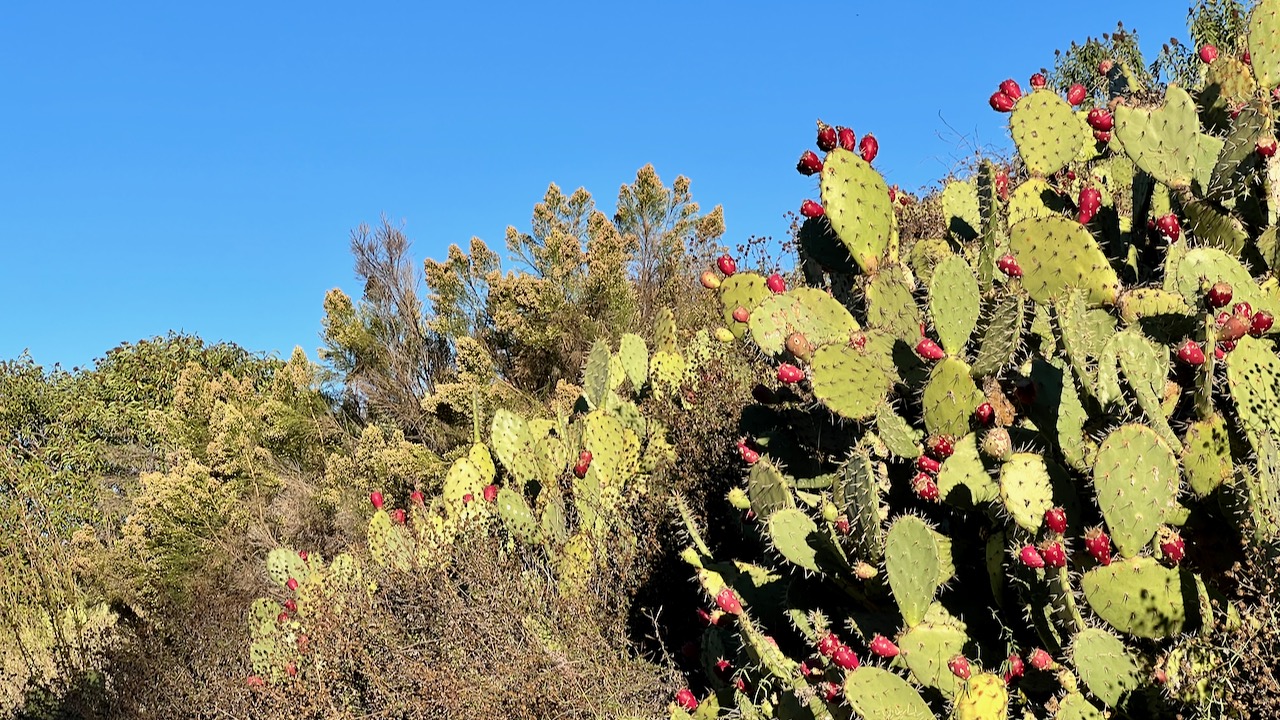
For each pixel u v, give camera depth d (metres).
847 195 3.83
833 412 3.66
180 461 11.61
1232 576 2.74
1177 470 2.74
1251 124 3.45
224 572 9.26
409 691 4.93
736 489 4.61
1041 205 4.05
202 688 6.58
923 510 3.61
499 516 6.09
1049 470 2.95
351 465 10.53
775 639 4.11
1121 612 2.75
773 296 4.17
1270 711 2.50
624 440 5.89
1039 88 4.18
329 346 12.33
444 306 12.54
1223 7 8.14
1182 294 3.27
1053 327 3.40
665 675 4.75
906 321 3.53
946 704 3.17
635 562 5.35
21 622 9.86
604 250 11.80
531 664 4.80
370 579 6.23
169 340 18.06
